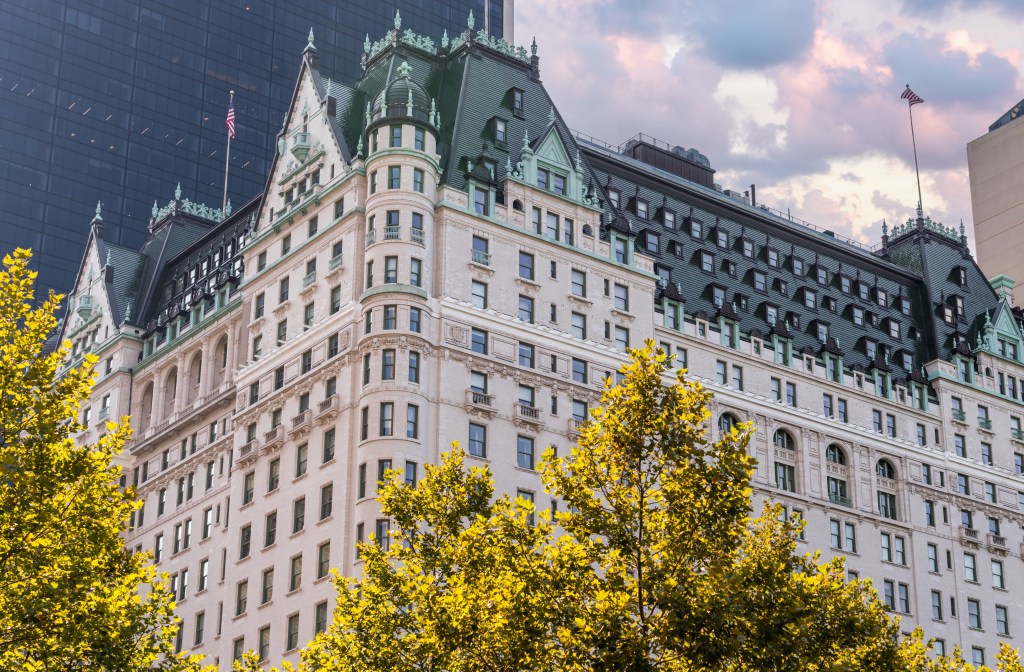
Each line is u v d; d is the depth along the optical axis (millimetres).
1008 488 160000
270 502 127625
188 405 145750
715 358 143500
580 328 133125
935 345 163125
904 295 167125
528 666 68312
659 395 72625
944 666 88500
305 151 139125
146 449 149500
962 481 157125
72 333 165000
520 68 145125
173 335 152625
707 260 151250
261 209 144250
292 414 129000
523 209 133125
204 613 133250
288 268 135875
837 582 77062
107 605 66562
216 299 147000
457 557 74000
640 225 148250
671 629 65438
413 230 125562
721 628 65312
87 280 168000
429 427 120750
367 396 120500
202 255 157250
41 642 64625
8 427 67688
